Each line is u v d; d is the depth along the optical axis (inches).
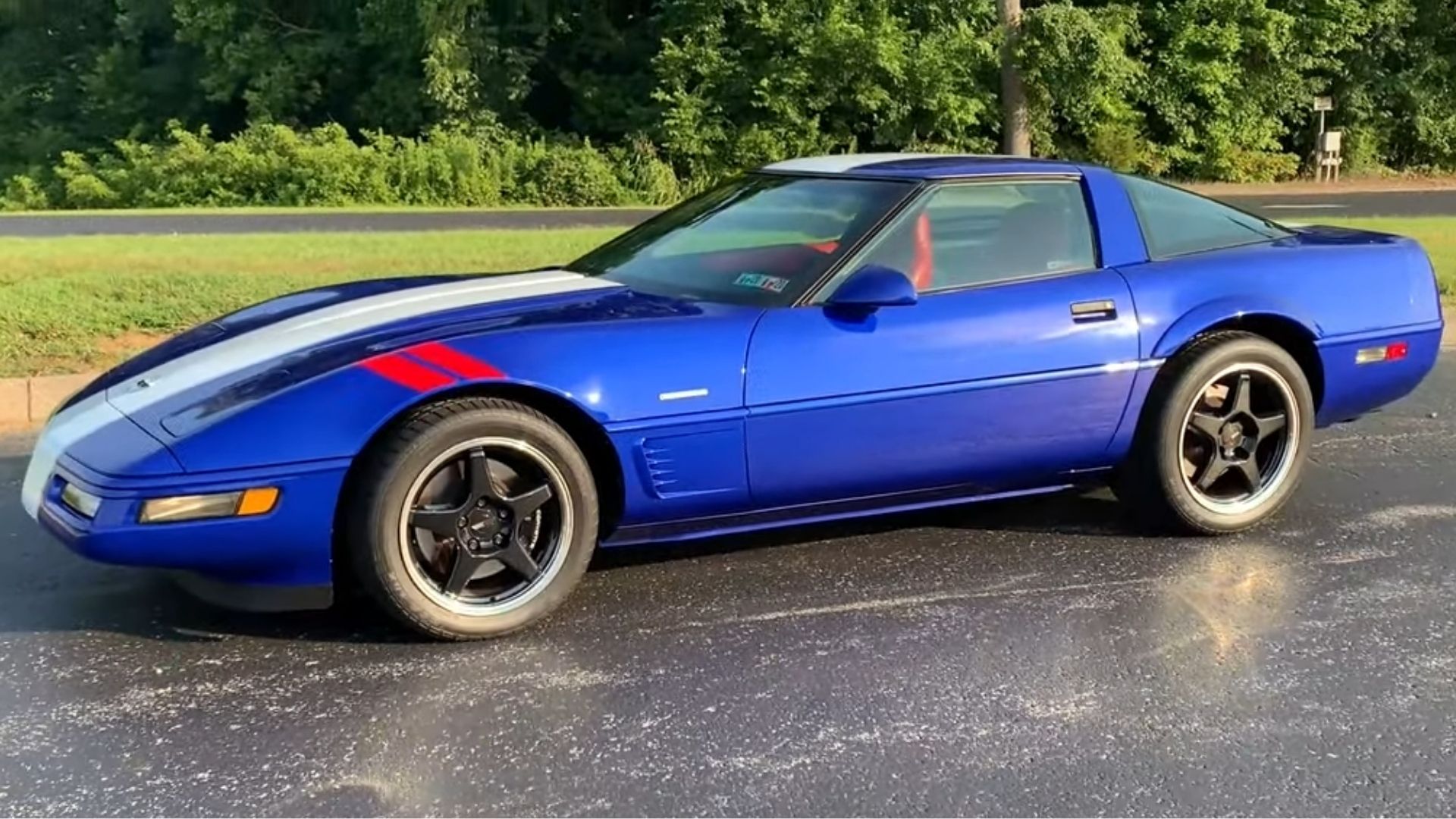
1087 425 166.4
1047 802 107.0
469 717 122.0
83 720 121.0
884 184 165.5
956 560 167.6
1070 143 1227.9
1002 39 1144.2
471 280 174.9
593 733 119.0
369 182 1113.4
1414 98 1282.0
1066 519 185.5
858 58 1180.5
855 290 149.6
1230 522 176.7
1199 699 126.6
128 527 124.3
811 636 142.1
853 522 183.2
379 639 140.4
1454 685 130.3
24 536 174.6
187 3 1288.1
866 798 107.3
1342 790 109.3
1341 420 189.9
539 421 137.8
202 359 146.9
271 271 375.9
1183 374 169.6
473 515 137.1
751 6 1196.5
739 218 174.7
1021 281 164.4
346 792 107.9
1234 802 107.0
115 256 410.0
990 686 129.5
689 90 1227.9
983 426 159.5
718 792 108.3
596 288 162.6
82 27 1469.0
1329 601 153.4
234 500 126.2
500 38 1269.7
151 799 106.4
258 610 135.2
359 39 1285.7
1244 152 1231.5
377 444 132.6
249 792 107.7
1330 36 1224.8
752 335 147.3
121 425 133.0
